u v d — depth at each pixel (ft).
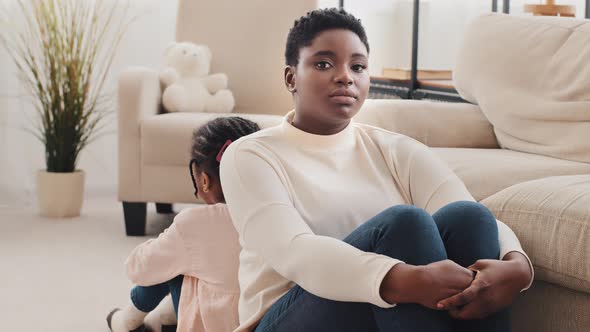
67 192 10.94
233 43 11.35
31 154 12.30
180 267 5.32
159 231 10.33
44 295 7.61
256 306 4.25
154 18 12.81
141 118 9.68
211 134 5.41
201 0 11.49
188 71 10.82
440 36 12.41
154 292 5.88
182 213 5.38
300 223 3.98
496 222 4.33
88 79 11.05
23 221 10.75
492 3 11.42
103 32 11.58
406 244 3.72
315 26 4.33
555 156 7.28
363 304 3.83
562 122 7.32
